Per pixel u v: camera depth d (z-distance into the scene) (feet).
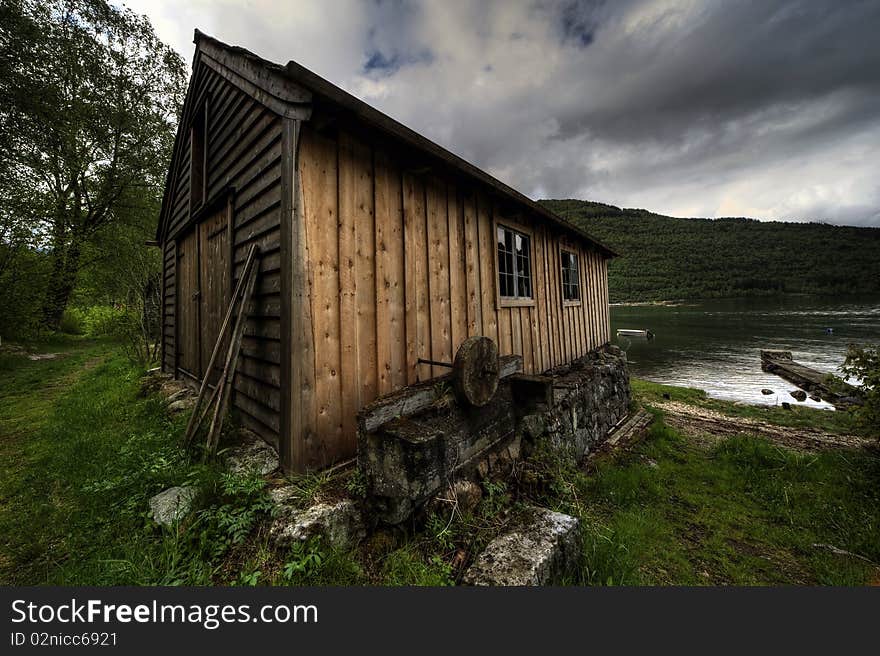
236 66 11.06
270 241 9.30
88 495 8.64
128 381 21.47
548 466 12.02
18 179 34.01
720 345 63.77
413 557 6.84
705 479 14.67
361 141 9.41
